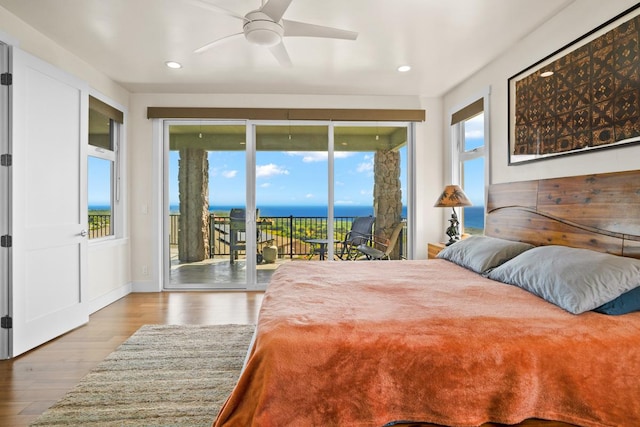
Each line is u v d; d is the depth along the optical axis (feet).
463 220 14.10
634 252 6.19
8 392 6.71
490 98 11.31
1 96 8.19
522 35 9.50
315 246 15.31
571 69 7.89
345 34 7.37
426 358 4.10
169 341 9.12
